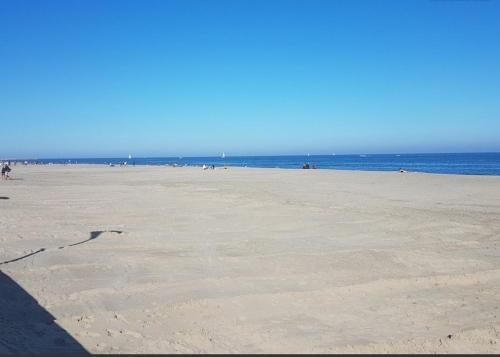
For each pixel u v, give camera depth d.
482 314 6.08
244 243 10.38
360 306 6.34
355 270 8.08
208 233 11.79
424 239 10.89
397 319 5.88
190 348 4.99
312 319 5.85
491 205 17.77
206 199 20.11
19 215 14.72
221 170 54.97
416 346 5.07
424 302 6.54
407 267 8.33
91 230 12.15
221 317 5.90
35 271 7.86
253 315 5.97
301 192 23.41
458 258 8.98
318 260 8.71
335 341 5.16
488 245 10.26
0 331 5.23
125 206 17.64
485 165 82.25
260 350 4.94
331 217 14.42
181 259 8.85
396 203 18.38
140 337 5.27
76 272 7.87
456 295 6.87
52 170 59.03
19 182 32.38
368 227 12.58
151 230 12.24
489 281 7.59
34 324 5.54
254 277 7.61
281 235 11.46
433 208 16.75
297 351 4.91
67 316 5.84
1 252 9.29
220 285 7.18
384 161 123.19
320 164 101.56
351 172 43.25
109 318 5.81
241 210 16.28
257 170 52.94
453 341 5.22
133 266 8.33
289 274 7.80
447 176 34.00
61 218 14.27
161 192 23.91
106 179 36.94
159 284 7.20
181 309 6.14
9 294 6.60
